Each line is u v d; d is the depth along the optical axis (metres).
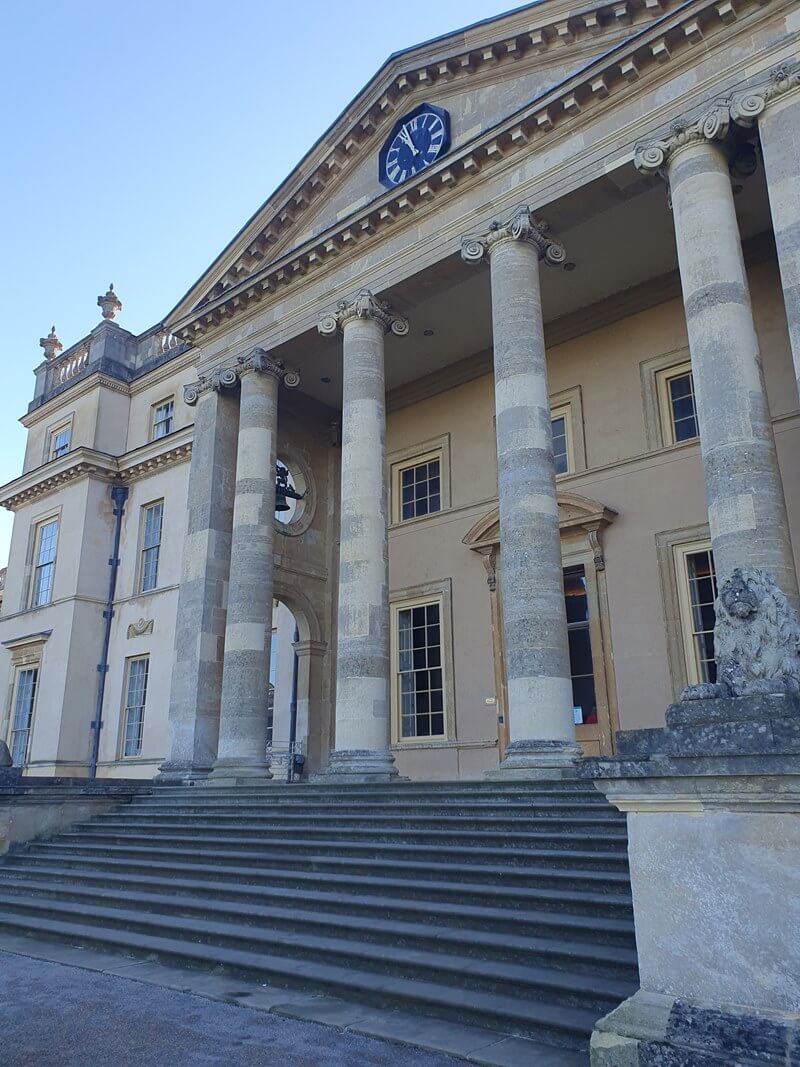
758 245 17.14
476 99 17.33
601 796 10.75
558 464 19.73
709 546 16.94
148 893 11.20
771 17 13.15
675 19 13.59
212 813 14.33
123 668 25.06
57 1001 7.56
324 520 23.58
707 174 13.21
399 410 23.62
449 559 21.33
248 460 19.38
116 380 28.94
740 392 11.92
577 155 15.02
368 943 8.38
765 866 5.07
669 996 5.27
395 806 12.16
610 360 19.34
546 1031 6.22
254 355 19.84
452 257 16.50
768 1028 4.79
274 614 24.53
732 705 5.61
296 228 20.48
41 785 15.59
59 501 27.75
